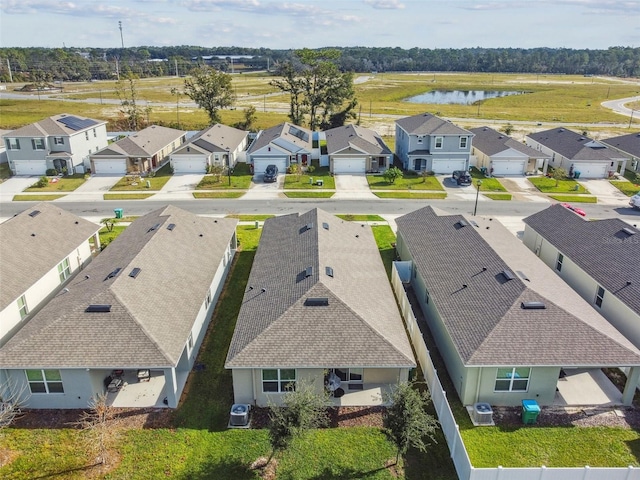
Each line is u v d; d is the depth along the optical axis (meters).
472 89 180.50
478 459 19.16
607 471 17.19
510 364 20.70
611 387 23.41
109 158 58.88
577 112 118.94
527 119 107.00
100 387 22.16
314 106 86.88
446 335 24.53
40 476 18.39
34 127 59.09
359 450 19.61
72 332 21.73
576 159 58.53
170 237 30.61
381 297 26.11
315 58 87.50
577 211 45.59
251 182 57.22
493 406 22.17
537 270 28.03
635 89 174.50
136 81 178.75
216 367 24.67
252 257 37.03
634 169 61.94
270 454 19.36
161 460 19.03
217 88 83.69
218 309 29.88
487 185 56.38
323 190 54.53
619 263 28.62
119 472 18.53
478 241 29.80
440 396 20.70
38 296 28.53
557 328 22.08
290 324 22.34
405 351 21.91
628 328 25.77
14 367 20.58
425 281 28.25
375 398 22.41
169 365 20.66
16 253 28.78
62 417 21.30
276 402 21.94
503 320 22.33
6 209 47.91
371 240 34.00
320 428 20.69
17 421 21.03
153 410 21.58
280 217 37.09
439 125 61.16
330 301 23.30
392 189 55.00
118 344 21.30
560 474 17.14
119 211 45.38
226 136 67.69
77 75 193.00
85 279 26.77
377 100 141.75
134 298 23.70
